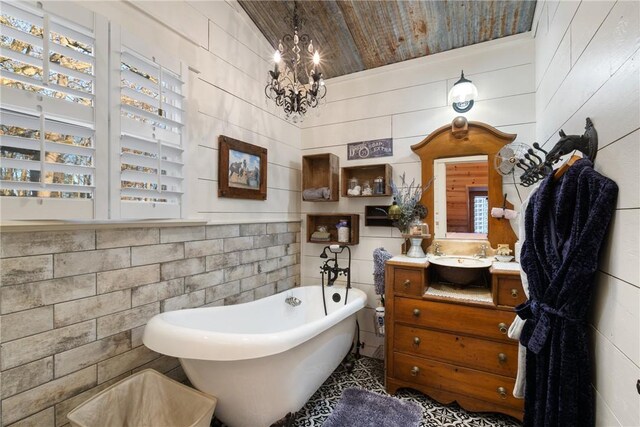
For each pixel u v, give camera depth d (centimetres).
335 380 229
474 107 237
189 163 190
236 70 233
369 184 276
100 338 146
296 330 158
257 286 251
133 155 153
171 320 164
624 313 80
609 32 94
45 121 122
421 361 201
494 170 226
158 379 155
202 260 202
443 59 249
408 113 263
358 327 266
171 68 178
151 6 169
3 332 115
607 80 95
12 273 118
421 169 253
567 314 96
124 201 150
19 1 115
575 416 93
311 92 201
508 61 226
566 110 140
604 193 89
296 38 219
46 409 127
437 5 207
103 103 142
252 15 244
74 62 134
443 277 217
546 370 106
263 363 146
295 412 165
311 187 303
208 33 208
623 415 80
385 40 244
